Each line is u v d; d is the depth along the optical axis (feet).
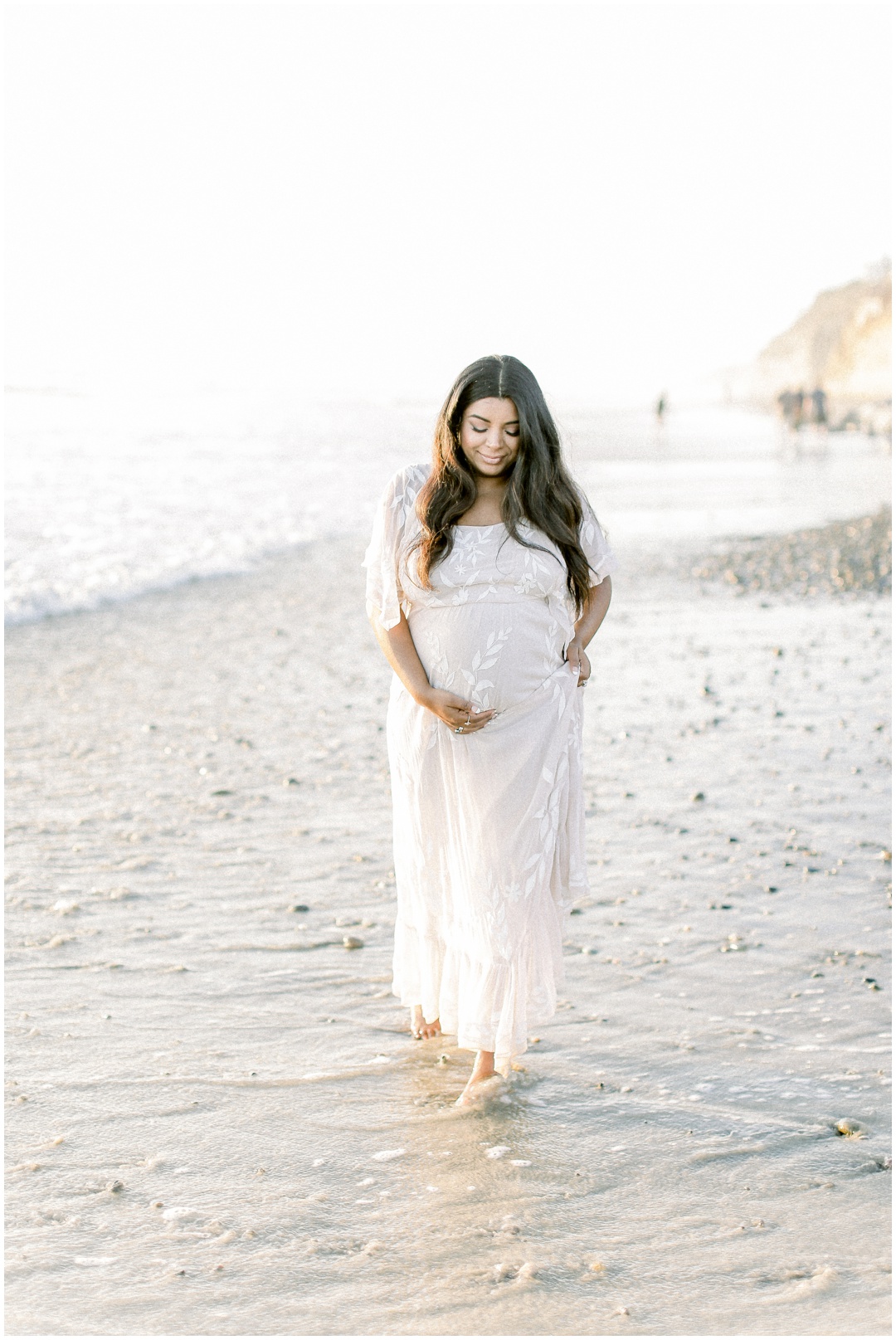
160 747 22.00
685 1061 10.69
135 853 16.37
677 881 15.11
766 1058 10.71
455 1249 8.04
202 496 65.77
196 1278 7.72
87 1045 11.00
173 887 15.11
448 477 10.19
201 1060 10.78
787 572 42.91
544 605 10.35
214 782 19.83
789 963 12.67
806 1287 7.58
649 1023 11.43
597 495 71.56
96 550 46.26
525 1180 8.90
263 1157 9.25
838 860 15.78
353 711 24.86
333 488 72.02
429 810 10.62
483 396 9.89
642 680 26.99
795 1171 8.98
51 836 17.08
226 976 12.56
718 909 14.21
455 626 10.19
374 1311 7.38
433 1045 11.21
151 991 12.18
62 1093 10.16
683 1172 8.98
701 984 12.23
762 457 107.04
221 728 23.38
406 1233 8.22
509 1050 10.16
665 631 32.83
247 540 51.16
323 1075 10.57
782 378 404.16
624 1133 9.55
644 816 17.72
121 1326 7.23
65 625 34.47
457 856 10.50
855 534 51.31
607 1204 8.57
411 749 10.55
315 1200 8.64
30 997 11.97
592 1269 7.77
